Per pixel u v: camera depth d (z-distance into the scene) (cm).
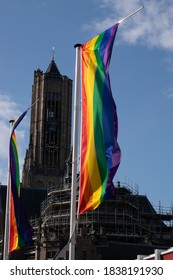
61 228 12625
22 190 15988
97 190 3055
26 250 12362
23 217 4325
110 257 11231
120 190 12725
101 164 3070
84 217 12300
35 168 19612
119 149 3066
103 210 12362
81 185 3116
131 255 11400
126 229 12250
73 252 3281
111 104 3144
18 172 4506
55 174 19638
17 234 4262
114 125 3112
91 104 3206
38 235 12062
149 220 13950
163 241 12794
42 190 16225
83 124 3238
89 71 3288
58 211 12988
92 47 3334
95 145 3112
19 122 4666
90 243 11231
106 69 3219
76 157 3472
